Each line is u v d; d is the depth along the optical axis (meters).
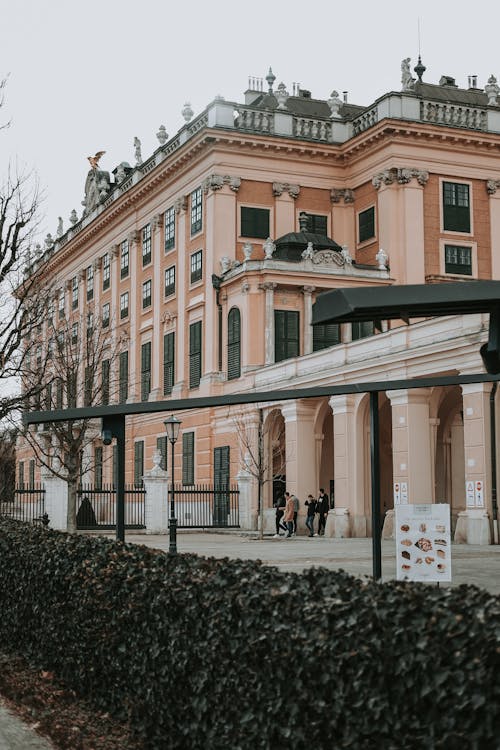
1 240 28.09
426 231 51.47
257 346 48.00
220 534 43.28
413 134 51.28
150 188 59.59
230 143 51.97
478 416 31.98
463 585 6.50
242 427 47.16
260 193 52.81
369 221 52.91
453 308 7.68
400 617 5.75
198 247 53.78
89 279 71.31
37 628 11.98
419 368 34.78
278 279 47.94
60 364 48.62
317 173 54.03
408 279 50.62
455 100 56.56
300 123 53.88
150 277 60.66
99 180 70.81
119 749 8.53
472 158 52.69
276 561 25.28
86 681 10.30
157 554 9.98
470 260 52.34
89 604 10.01
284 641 6.47
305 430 43.25
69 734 9.03
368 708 5.65
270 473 46.16
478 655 5.18
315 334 48.88
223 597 7.41
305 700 6.21
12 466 68.56
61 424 41.53
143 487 47.75
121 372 63.38
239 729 6.95
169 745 8.22
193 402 10.83
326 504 41.94
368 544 33.94
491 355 7.99
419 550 11.98
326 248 50.72
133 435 61.88
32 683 11.25
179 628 8.02
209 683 7.46
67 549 11.30
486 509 31.81
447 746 5.14
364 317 7.77
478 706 5.03
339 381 39.94
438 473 41.56
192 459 53.53
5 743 8.95
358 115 54.38
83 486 68.44
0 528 14.59
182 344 55.47
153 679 8.47
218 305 51.44
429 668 5.34
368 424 39.84
